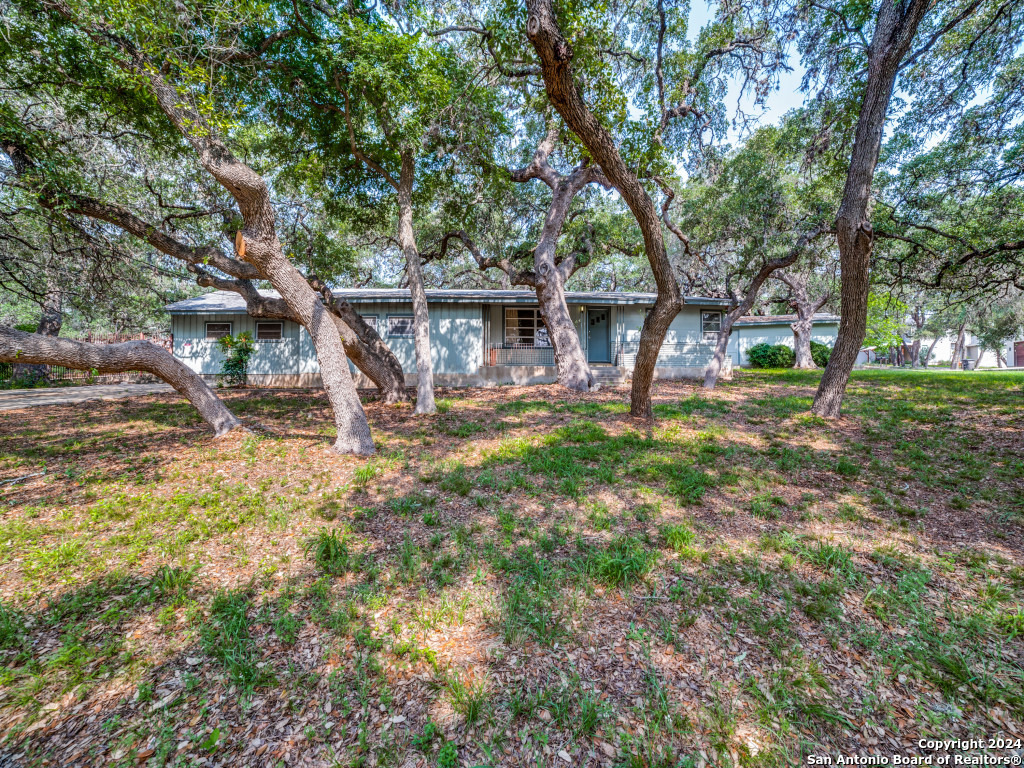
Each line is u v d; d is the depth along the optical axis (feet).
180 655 7.61
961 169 30.99
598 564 10.11
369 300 47.70
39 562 10.55
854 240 24.35
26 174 21.58
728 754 5.74
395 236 52.49
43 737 6.02
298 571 10.36
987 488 14.73
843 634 8.00
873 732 6.05
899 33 22.34
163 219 31.89
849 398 33.53
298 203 47.78
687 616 8.46
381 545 11.64
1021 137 28.14
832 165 33.40
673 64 34.17
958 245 33.35
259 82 25.32
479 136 32.35
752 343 84.43
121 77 21.17
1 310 72.18
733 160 41.83
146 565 10.59
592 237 50.39
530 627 8.21
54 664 7.24
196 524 12.83
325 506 14.30
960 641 7.72
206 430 25.45
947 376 46.19
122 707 6.51
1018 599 8.86
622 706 6.49
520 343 54.49
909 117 30.53
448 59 28.43
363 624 8.37
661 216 44.47
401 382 36.96
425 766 5.61
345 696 6.73
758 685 6.84
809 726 6.16
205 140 17.78
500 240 53.11
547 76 15.38
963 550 10.93
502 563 10.39
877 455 18.88
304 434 24.72
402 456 20.18
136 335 66.64
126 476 17.11
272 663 7.38
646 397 27.73
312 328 21.18
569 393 40.01
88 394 42.14
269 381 48.70
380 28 24.76
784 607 8.80
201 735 6.06
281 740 5.98
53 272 34.45
